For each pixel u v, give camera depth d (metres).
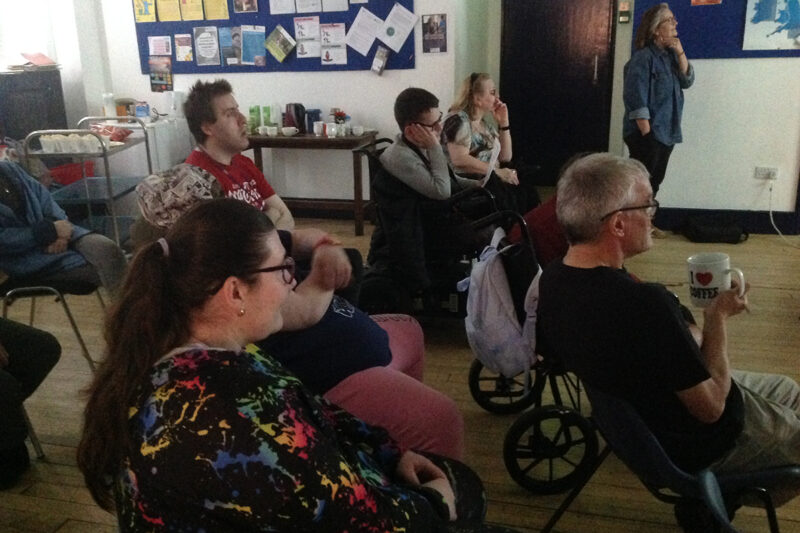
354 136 4.99
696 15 4.59
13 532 2.07
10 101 4.69
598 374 1.54
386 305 3.08
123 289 1.00
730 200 4.89
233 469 0.89
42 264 2.74
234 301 1.00
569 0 6.08
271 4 5.14
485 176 3.68
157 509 0.91
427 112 2.94
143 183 1.93
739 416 1.55
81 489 2.26
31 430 2.40
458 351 3.24
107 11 5.37
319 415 1.08
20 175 2.89
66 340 3.38
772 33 4.51
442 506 1.24
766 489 1.58
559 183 1.64
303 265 1.87
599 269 1.54
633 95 4.52
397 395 1.75
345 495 0.97
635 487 2.23
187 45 5.35
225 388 0.92
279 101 5.36
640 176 1.55
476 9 5.76
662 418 1.55
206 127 2.42
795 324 3.41
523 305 2.23
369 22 5.03
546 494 2.20
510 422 2.63
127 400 0.94
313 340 1.75
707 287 1.64
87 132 3.85
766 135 4.70
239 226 1.00
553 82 6.32
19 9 4.99
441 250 3.13
